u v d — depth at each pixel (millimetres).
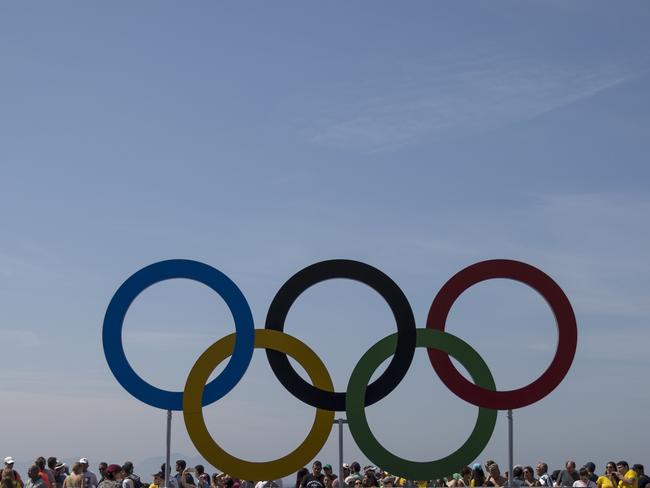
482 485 22750
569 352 21266
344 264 21297
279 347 20984
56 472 24984
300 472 23359
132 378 20688
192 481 23156
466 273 21531
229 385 20766
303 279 21203
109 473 21531
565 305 21391
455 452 20797
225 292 21156
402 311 21156
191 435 20500
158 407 20672
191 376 20766
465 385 21031
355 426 20672
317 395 20812
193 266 21250
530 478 23953
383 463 20594
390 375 20953
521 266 21578
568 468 23938
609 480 22625
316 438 20703
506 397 21031
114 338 20750
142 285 20984
